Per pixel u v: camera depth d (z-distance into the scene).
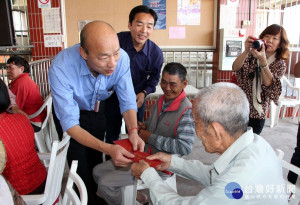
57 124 1.79
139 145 1.40
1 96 1.23
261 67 1.98
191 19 3.89
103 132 1.89
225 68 3.75
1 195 0.73
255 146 0.87
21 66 2.78
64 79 1.43
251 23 3.88
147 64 2.30
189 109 1.52
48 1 3.75
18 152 1.26
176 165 1.27
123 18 3.85
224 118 0.83
